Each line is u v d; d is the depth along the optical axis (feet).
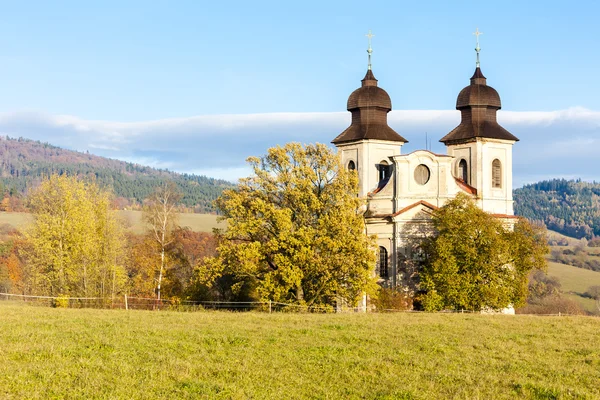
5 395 67.41
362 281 191.01
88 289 203.92
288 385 75.36
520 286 201.98
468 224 201.26
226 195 207.31
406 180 233.14
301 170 204.54
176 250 270.67
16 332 101.09
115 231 213.25
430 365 86.89
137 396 69.10
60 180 211.41
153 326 112.68
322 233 192.03
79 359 82.43
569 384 80.33
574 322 141.28
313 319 132.98
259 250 195.31
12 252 311.06
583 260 551.59
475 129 249.55
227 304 203.41
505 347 103.35
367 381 78.43
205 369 80.48
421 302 206.80
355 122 255.50
